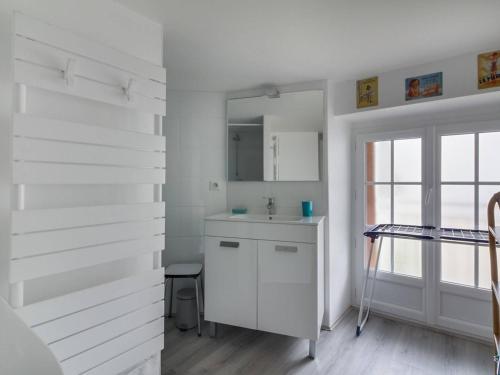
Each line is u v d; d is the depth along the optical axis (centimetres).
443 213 253
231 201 288
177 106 281
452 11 155
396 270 279
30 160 115
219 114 287
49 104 129
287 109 268
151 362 167
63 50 126
